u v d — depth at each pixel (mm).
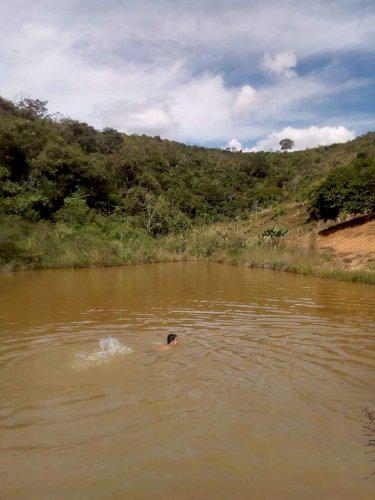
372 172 31281
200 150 103625
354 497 3781
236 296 15039
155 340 8867
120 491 3855
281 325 10398
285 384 6406
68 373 6777
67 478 4043
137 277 20875
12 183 35406
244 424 5109
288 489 3893
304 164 80188
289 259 26312
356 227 30234
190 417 5281
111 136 67438
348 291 16453
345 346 8539
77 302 13477
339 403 5734
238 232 38781
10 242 24484
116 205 43781
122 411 5426
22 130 41406
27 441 4699
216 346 8445
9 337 8984
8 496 3783
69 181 39375
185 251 34094
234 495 3807
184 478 4047
